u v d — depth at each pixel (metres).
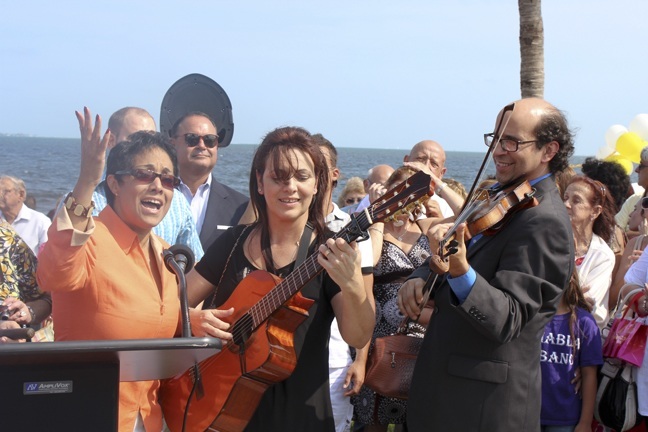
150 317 2.91
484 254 3.24
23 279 3.78
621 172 6.26
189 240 4.21
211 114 5.10
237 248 3.41
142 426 3.02
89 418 2.00
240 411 3.13
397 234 4.61
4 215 5.55
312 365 3.22
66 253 2.53
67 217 2.47
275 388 3.19
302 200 3.22
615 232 5.42
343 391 4.36
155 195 2.92
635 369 4.17
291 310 3.07
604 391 4.20
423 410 3.28
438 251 2.99
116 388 2.03
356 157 108.06
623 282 5.08
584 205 4.57
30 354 1.81
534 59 7.02
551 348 4.05
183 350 1.98
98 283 2.81
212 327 3.05
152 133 2.98
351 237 2.88
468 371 3.18
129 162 2.89
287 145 3.21
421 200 2.77
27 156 31.20
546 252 3.11
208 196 4.82
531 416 3.23
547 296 3.14
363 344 3.11
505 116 3.30
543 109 3.32
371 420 4.40
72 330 2.83
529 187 3.23
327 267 2.86
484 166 3.25
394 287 4.46
